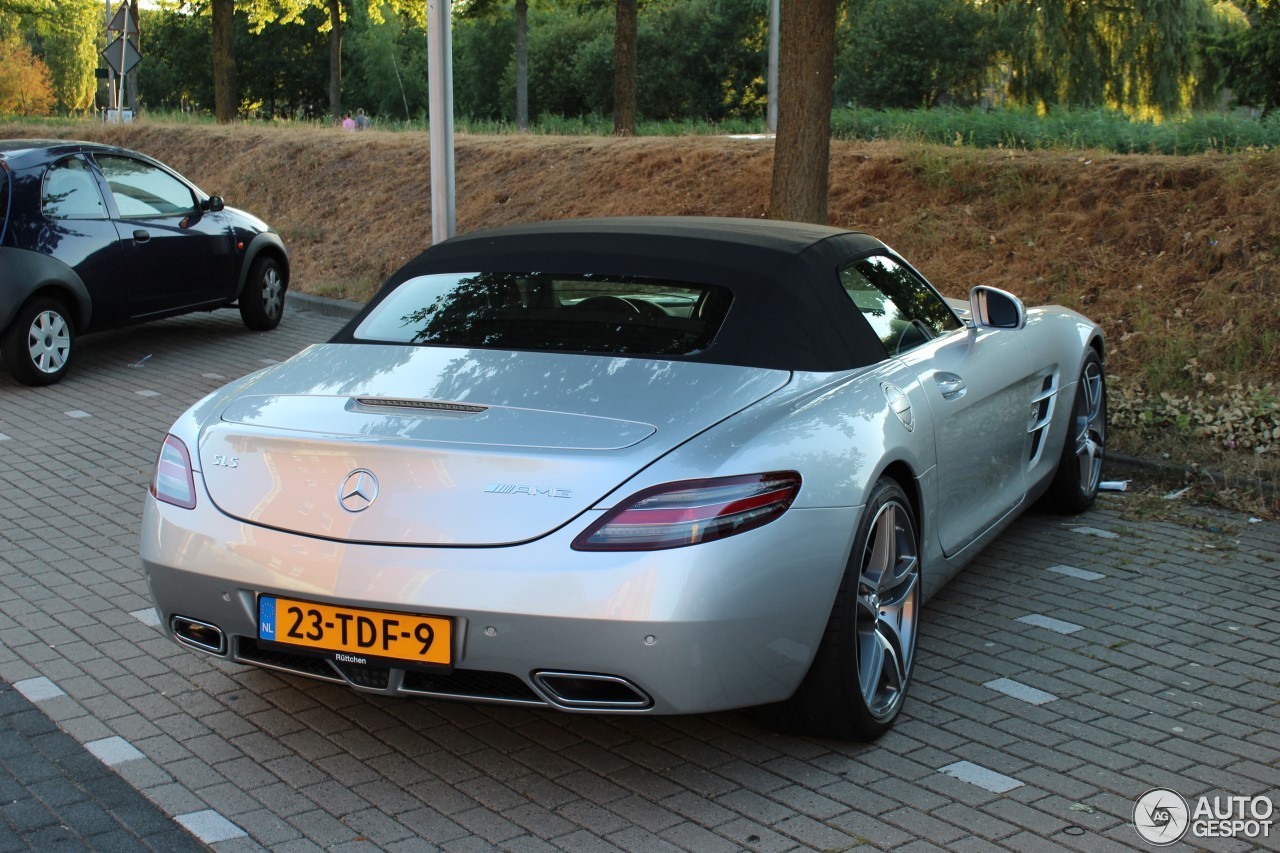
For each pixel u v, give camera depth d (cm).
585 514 295
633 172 1359
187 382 891
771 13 2166
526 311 386
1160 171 984
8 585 488
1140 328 839
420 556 299
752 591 301
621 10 2200
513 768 342
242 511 320
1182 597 488
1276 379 762
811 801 324
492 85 6862
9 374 909
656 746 356
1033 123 1331
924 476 386
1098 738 364
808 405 340
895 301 438
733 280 386
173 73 7350
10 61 7094
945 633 449
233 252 1049
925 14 4484
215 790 328
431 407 332
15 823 307
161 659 418
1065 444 567
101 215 916
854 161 1188
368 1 3525
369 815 315
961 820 314
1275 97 3044
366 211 1499
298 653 314
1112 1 3756
